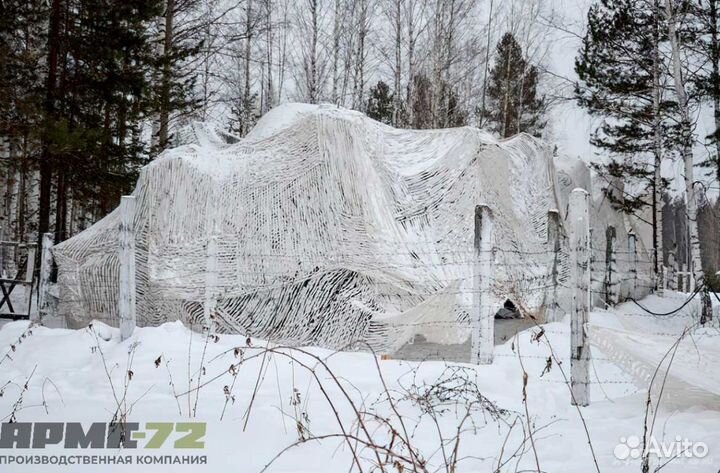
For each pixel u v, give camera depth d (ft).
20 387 20.07
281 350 23.80
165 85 61.26
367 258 27.61
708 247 142.61
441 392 17.80
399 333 26.00
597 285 44.52
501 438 14.92
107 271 32.48
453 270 28.48
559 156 51.44
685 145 55.21
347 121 29.60
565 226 37.78
